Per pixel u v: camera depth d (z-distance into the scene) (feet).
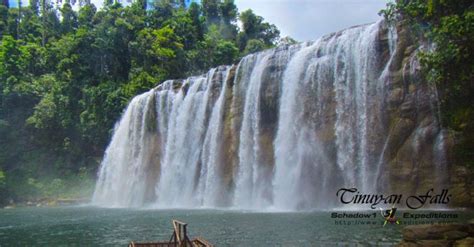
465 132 61.52
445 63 54.60
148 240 75.56
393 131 111.65
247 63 163.22
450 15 55.83
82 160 238.27
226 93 166.61
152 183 185.88
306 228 77.71
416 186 104.06
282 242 65.05
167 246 57.47
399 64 114.73
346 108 126.31
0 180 212.84
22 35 348.79
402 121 110.63
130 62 282.36
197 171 168.66
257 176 144.66
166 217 114.21
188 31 316.60
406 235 51.65
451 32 53.06
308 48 142.72
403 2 63.77
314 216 97.30
